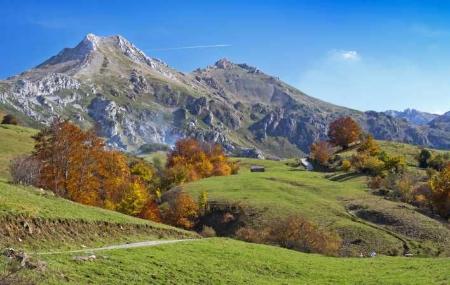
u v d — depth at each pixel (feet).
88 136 266.77
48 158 250.16
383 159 506.89
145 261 117.39
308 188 425.28
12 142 478.59
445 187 359.87
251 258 150.10
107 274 99.60
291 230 259.39
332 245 258.98
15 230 112.78
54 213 133.28
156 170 550.36
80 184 251.39
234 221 336.08
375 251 283.79
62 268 94.27
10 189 151.33
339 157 576.20
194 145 588.50
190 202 349.61
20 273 81.41
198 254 140.97
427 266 157.79
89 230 140.26
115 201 292.20
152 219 307.78
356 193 406.62
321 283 132.57
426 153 530.27
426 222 328.29
